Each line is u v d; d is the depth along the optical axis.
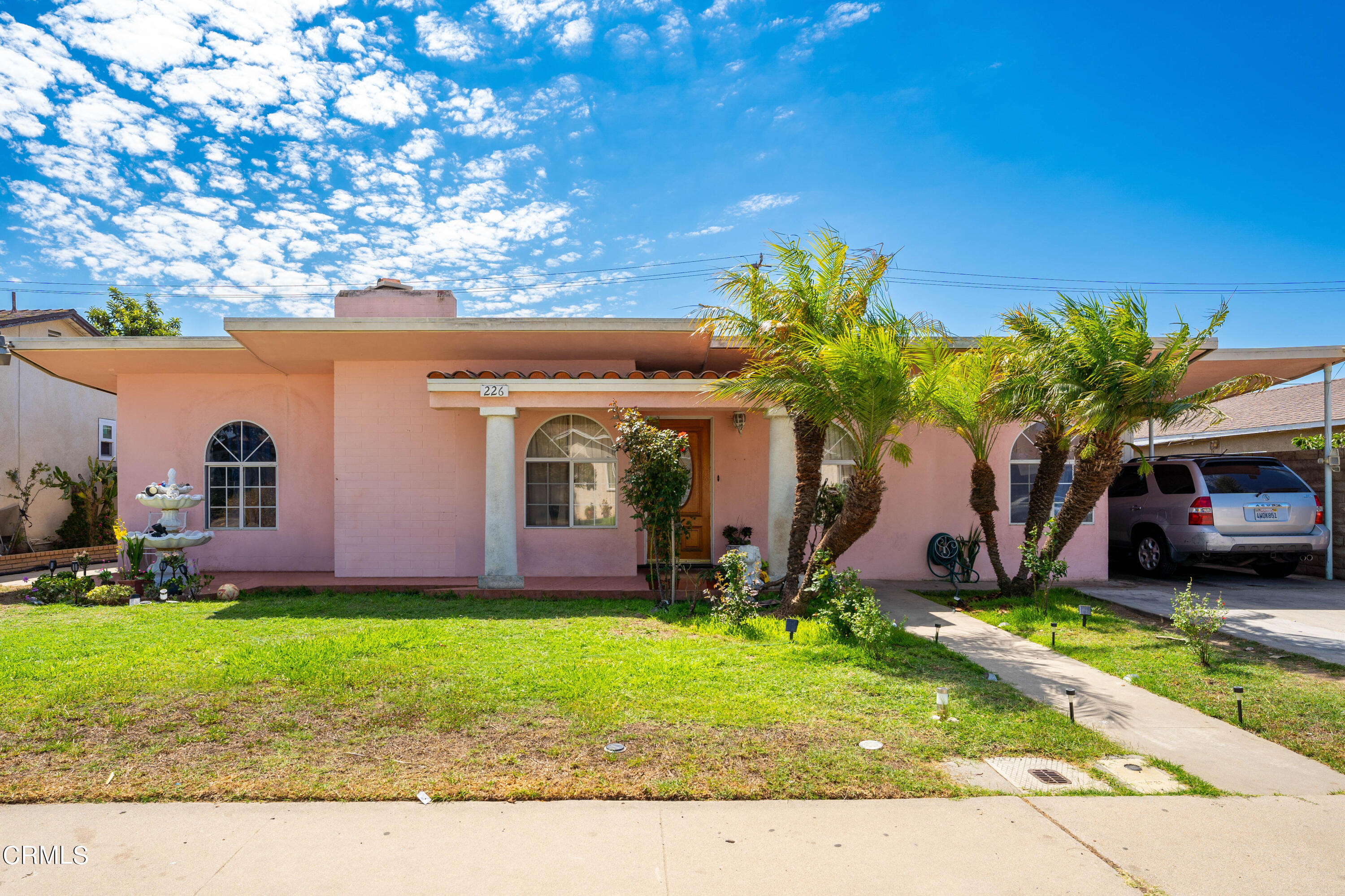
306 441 12.41
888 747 4.64
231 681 5.73
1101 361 8.68
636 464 9.63
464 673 6.08
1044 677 6.35
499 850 3.38
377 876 3.17
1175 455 12.54
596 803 3.86
